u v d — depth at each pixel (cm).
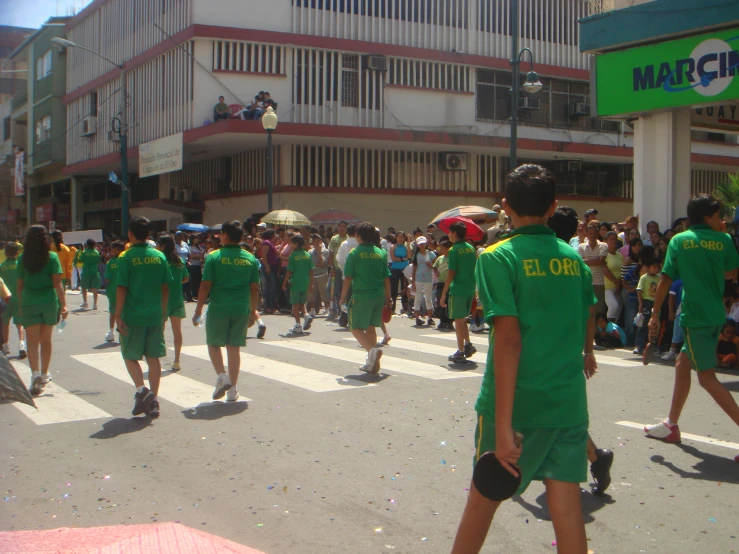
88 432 659
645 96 1291
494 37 2855
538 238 317
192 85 2467
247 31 2461
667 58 1257
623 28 1295
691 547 409
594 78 1367
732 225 1169
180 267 956
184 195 3012
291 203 2584
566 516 301
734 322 966
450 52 2733
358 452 588
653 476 524
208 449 603
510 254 309
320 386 843
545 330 305
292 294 1348
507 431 289
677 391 598
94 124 3259
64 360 1060
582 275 323
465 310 989
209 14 2450
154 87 2759
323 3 2575
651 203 1352
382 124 2642
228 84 2469
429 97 2727
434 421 682
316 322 1556
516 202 319
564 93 2994
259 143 2531
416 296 1465
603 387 830
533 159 2989
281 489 508
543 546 411
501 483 287
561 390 304
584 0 3009
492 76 2850
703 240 561
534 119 2927
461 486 509
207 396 801
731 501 477
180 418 706
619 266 1164
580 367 313
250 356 1062
